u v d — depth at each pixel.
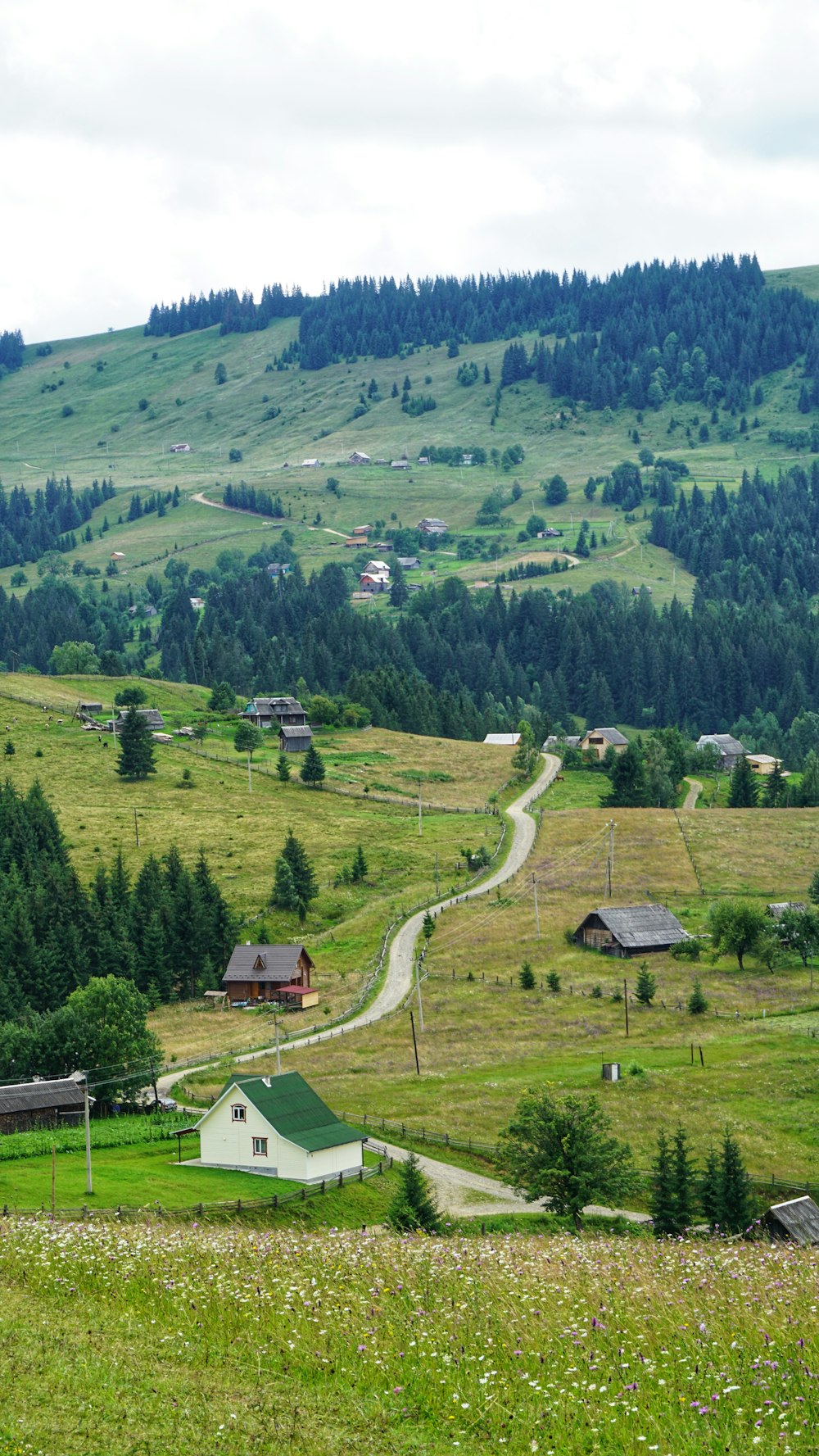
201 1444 25.73
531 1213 74.31
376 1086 105.00
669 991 132.00
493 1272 36.72
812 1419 25.41
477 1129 93.56
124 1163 80.56
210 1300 34.19
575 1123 71.50
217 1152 79.75
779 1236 65.81
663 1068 106.00
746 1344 29.19
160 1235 43.03
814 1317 30.55
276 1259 38.53
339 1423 26.89
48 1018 106.94
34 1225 43.25
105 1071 101.56
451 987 135.62
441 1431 26.56
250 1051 118.19
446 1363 29.16
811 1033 114.25
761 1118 93.44
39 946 134.50
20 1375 28.48
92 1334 31.53
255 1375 29.47
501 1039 118.12
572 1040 117.12
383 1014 127.31
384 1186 77.88
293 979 137.00
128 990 107.06
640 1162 85.88
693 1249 42.91
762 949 140.38
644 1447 24.84
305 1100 81.25
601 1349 29.81
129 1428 26.23
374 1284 35.09
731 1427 25.31
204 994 140.12
